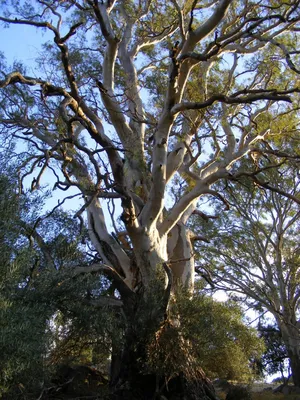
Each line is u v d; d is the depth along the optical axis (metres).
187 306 14.66
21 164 12.38
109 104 17.58
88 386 16.23
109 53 17.70
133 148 17.80
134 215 15.46
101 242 17.98
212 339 14.96
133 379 14.92
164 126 16.31
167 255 18.22
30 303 10.97
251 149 19.55
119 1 20.86
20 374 10.30
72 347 13.77
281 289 30.44
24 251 10.27
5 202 10.54
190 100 19.05
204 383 15.49
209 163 20.61
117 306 15.55
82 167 16.44
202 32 16.14
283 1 18.66
